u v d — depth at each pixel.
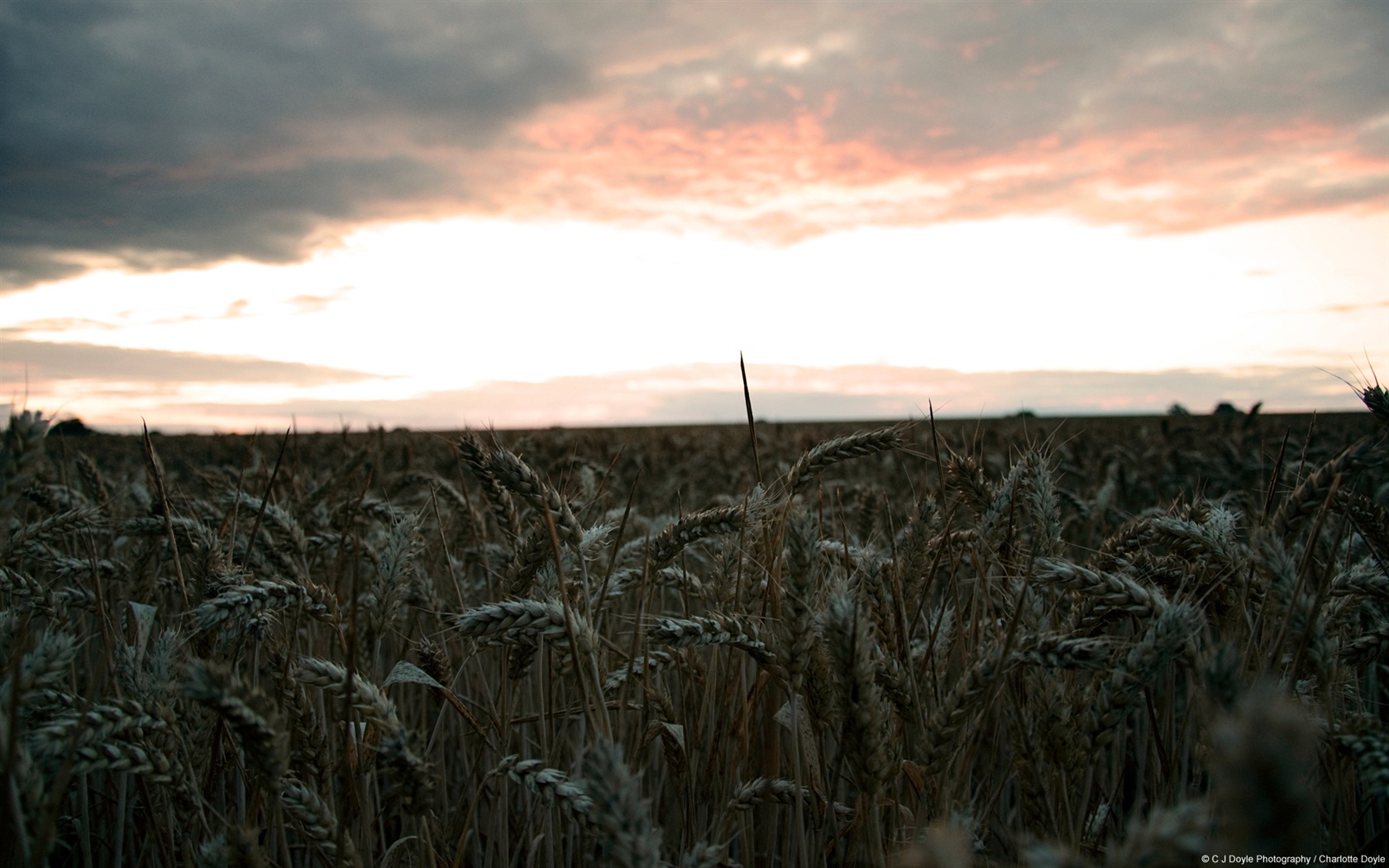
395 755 2.39
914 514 3.42
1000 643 2.63
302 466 6.69
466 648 4.28
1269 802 0.93
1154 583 3.33
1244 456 10.34
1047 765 2.55
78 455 5.85
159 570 4.61
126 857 3.85
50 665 2.36
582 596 3.05
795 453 11.00
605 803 1.81
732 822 3.59
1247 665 2.75
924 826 2.57
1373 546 3.07
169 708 2.57
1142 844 1.29
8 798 1.85
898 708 2.67
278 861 3.27
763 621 3.02
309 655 3.84
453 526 5.81
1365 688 4.07
